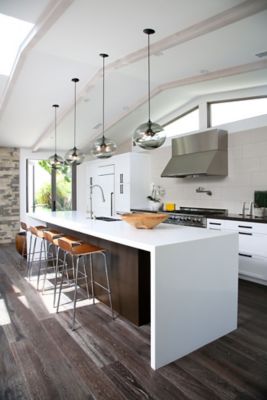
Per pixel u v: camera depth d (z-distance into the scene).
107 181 7.18
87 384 1.92
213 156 4.79
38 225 5.35
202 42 3.11
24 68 4.10
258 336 2.55
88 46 3.42
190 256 2.27
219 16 2.61
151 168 6.62
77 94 4.93
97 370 2.06
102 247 3.28
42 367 2.10
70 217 4.26
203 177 5.38
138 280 2.72
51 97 5.00
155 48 3.33
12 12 2.82
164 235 2.49
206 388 1.88
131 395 1.82
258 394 1.83
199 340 2.37
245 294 3.56
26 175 7.45
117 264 3.01
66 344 2.41
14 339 2.49
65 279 4.17
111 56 3.70
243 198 4.70
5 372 2.04
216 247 2.46
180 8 2.54
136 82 4.83
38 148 7.25
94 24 2.89
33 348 2.35
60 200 8.02
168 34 3.04
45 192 7.80
